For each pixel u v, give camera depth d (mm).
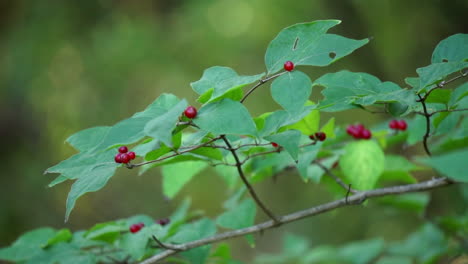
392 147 4684
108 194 7719
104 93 7629
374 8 6422
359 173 2221
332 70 6531
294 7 7402
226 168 2482
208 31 7941
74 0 7242
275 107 7734
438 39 6023
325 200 7141
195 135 1751
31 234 2447
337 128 2564
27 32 7137
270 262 3451
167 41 7812
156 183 7973
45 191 7086
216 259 2576
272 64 1612
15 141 7164
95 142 1785
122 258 2377
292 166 2629
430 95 1685
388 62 6500
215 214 7625
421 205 3031
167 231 2133
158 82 8070
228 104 1440
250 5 7789
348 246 3436
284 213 7332
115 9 7629
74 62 7637
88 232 2236
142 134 1391
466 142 2316
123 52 7523
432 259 3031
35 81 7320
